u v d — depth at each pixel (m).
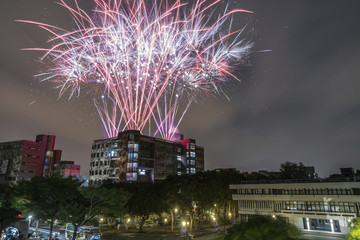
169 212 70.06
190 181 68.44
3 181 114.19
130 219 70.25
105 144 111.31
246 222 13.02
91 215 41.41
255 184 64.75
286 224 12.70
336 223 52.19
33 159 117.69
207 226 76.19
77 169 139.25
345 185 52.25
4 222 42.69
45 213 39.97
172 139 129.88
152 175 105.12
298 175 80.25
